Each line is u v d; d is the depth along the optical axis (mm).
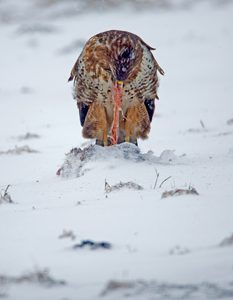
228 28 139375
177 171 38500
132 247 26609
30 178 43500
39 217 31250
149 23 148625
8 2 169500
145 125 46250
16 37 144500
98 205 32562
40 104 84938
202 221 29125
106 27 147375
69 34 142875
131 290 22094
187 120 66812
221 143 51000
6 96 93438
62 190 36906
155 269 24047
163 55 118312
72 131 64562
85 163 40094
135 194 34031
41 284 23094
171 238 27391
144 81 44750
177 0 165750
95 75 44188
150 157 42125
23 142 59938
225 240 26094
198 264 24312
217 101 78062
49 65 119125
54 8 164250
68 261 25406
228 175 37312
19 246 27406
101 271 24234
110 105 45438
